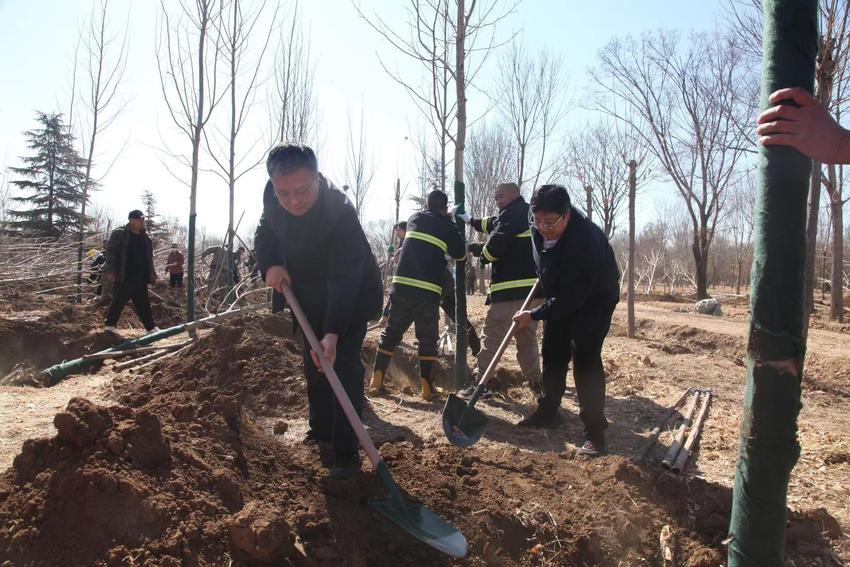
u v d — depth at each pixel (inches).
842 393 269.4
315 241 124.0
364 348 263.3
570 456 154.6
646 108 826.8
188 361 201.9
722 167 848.9
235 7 323.3
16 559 92.3
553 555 120.8
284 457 131.3
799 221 81.1
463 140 213.2
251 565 100.1
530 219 165.2
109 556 93.4
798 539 124.1
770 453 84.2
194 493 106.4
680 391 234.7
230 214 358.9
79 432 104.0
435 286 202.5
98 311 383.2
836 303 570.3
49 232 1159.6
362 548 112.3
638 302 899.4
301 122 462.3
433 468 138.3
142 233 316.2
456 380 217.9
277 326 244.4
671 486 137.6
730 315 673.0
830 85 209.5
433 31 228.1
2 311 387.5
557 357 176.9
